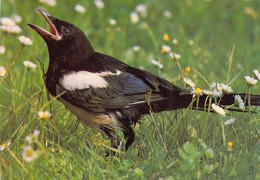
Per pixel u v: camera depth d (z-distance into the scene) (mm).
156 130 9203
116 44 14242
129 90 8875
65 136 9211
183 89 9055
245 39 15945
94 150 8828
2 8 14750
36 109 9508
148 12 17172
